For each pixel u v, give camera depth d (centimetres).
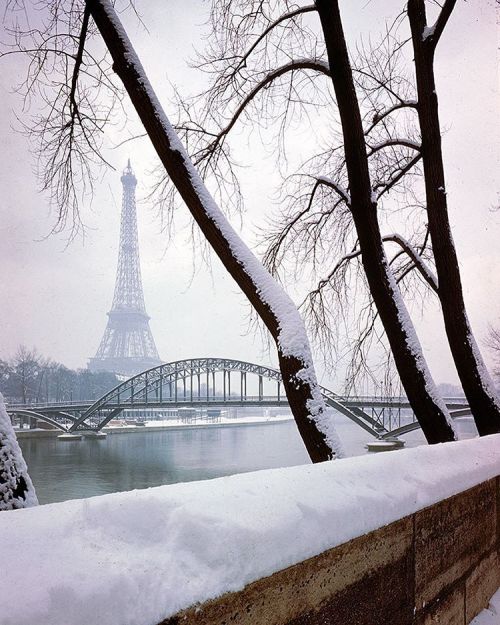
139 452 7994
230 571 148
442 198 689
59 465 6588
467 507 355
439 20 683
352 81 575
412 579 269
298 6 751
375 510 232
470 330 687
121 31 507
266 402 9100
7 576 109
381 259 607
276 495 193
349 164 591
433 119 695
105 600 115
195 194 504
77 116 652
